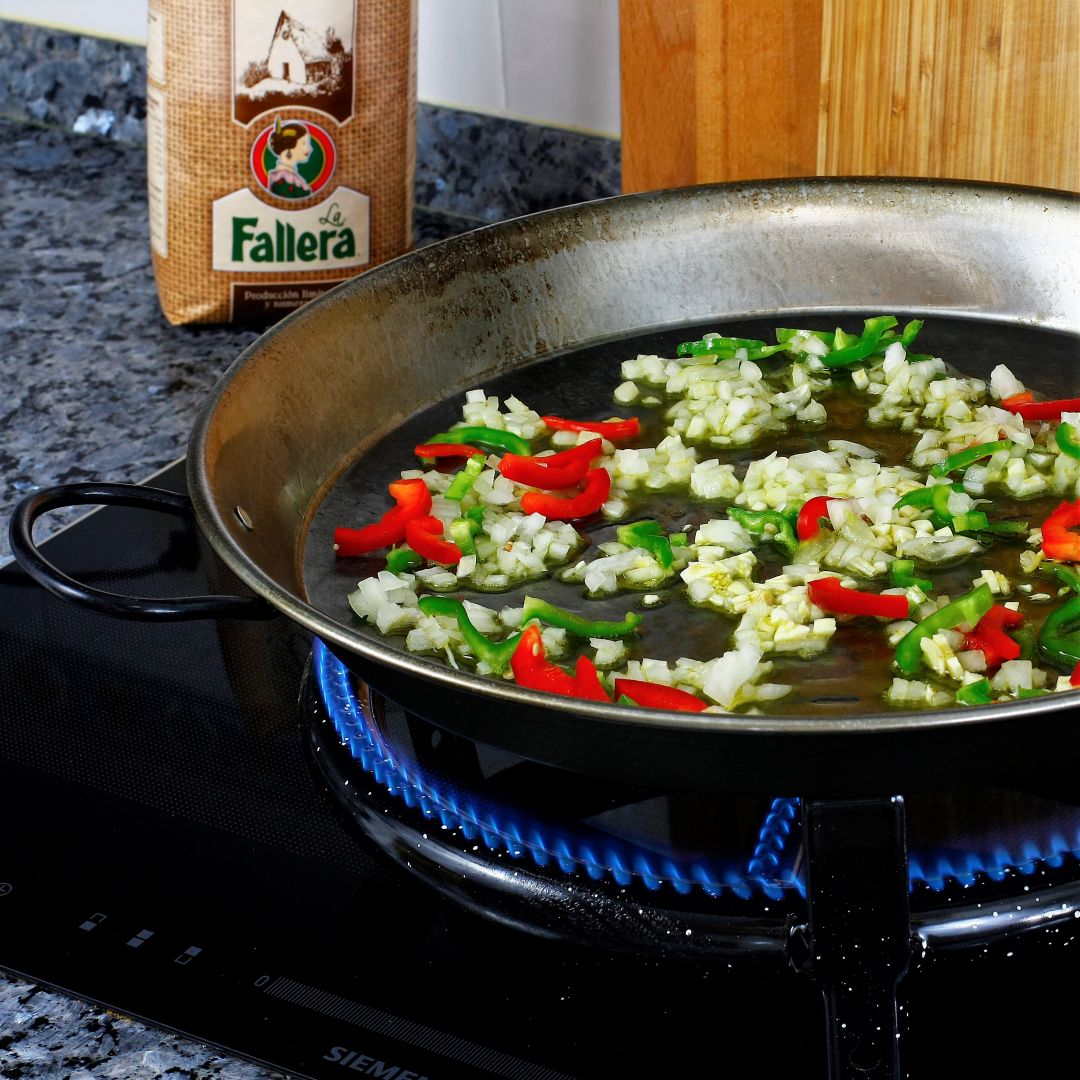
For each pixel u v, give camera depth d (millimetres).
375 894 818
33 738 939
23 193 1675
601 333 1245
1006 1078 703
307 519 1052
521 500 1061
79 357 1380
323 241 1349
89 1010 760
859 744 649
